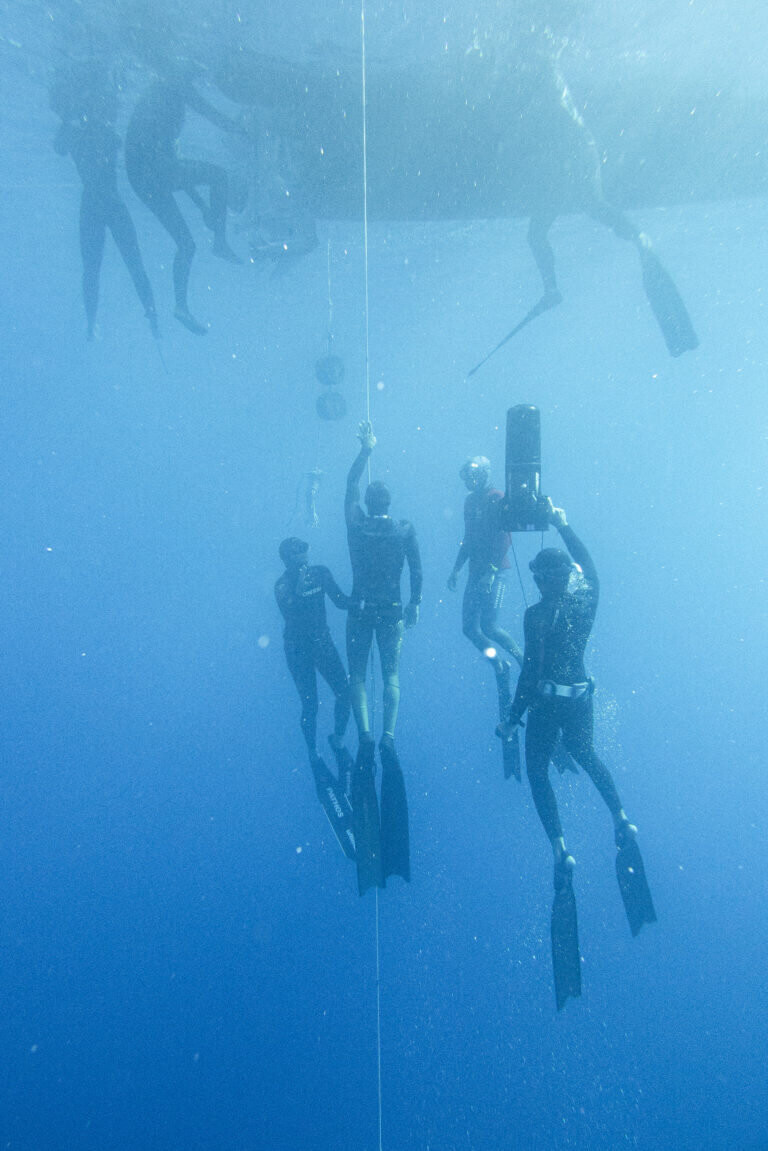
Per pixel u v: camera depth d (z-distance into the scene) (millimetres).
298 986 7203
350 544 5492
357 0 5629
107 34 6703
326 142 6582
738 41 6242
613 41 6246
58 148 6246
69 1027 6875
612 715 11555
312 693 6723
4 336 31031
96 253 6504
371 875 4641
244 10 5980
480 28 5586
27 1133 5895
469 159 6109
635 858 4633
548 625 4723
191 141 10312
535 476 4695
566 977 4262
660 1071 6102
